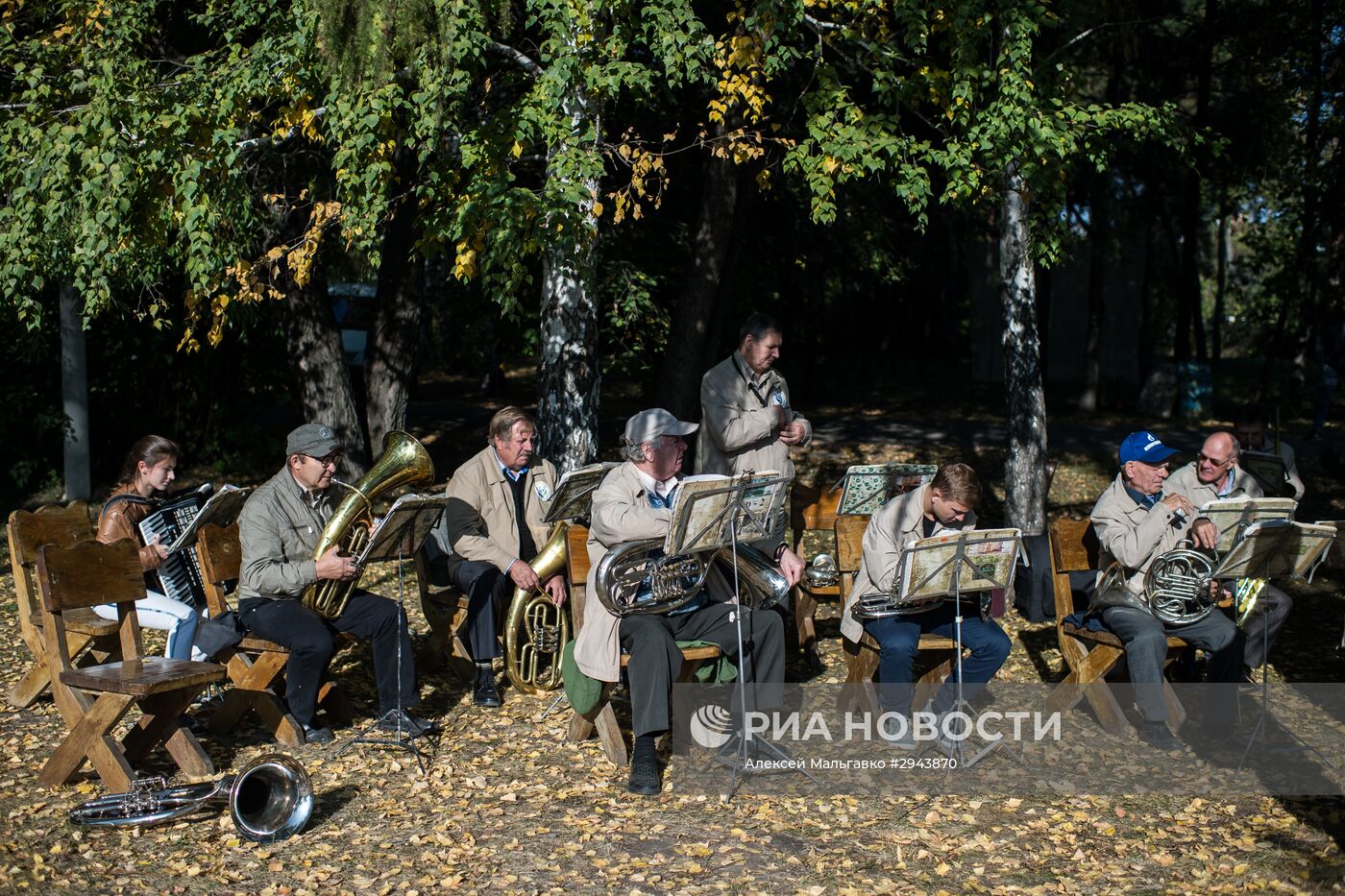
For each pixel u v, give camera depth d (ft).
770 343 21.08
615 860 15.31
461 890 14.44
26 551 20.86
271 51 26.30
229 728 19.90
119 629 19.02
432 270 63.62
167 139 24.52
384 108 24.17
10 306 36.47
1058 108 27.73
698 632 18.56
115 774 16.72
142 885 14.39
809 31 31.24
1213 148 29.76
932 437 64.54
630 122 36.60
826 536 38.47
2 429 47.52
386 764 18.66
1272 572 18.83
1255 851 15.64
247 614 19.40
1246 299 115.14
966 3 26.63
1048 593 27.73
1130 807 17.20
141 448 20.38
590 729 19.84
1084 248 94.43
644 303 48.21
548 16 25.88
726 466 21.57
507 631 21.74
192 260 25.82
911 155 28.48
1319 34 53.16
